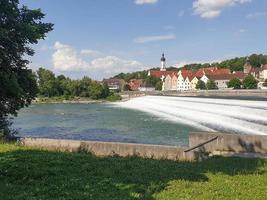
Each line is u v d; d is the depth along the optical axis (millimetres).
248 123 38781
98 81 183500
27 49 16250
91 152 20734
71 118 67438
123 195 11586
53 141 21906
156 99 97250
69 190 12234
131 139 38031
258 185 12859
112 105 115438
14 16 14719
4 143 23016
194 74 198625
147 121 54188
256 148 18703
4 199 11156
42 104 136875
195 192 11930
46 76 173250
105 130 46781
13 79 16125
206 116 50938
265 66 194500
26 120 64625
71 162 17016
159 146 19375
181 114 58281
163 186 12633
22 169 15164
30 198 11219
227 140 19094
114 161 17578
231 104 55594
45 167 15844
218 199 11164
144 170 15453
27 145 22422
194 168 15883
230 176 14203
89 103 140875
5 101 19750
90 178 13969
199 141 19484
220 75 185000
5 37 14070
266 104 48531
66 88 174375
